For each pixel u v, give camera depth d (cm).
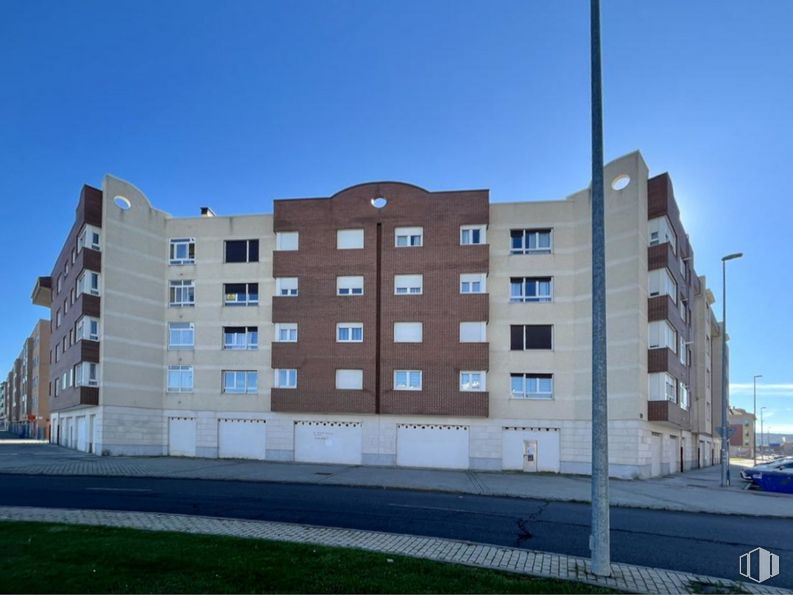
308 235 2973
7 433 9131
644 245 2634
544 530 1109
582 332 2714
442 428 2772
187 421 2994
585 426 2642
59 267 3916
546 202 2839
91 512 1122
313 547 824
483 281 2816
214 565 707
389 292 2862
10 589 599
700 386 4256
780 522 1411
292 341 2927
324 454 2845
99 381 2809
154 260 3064
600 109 833
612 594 659
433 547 882
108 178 2912
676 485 2294
